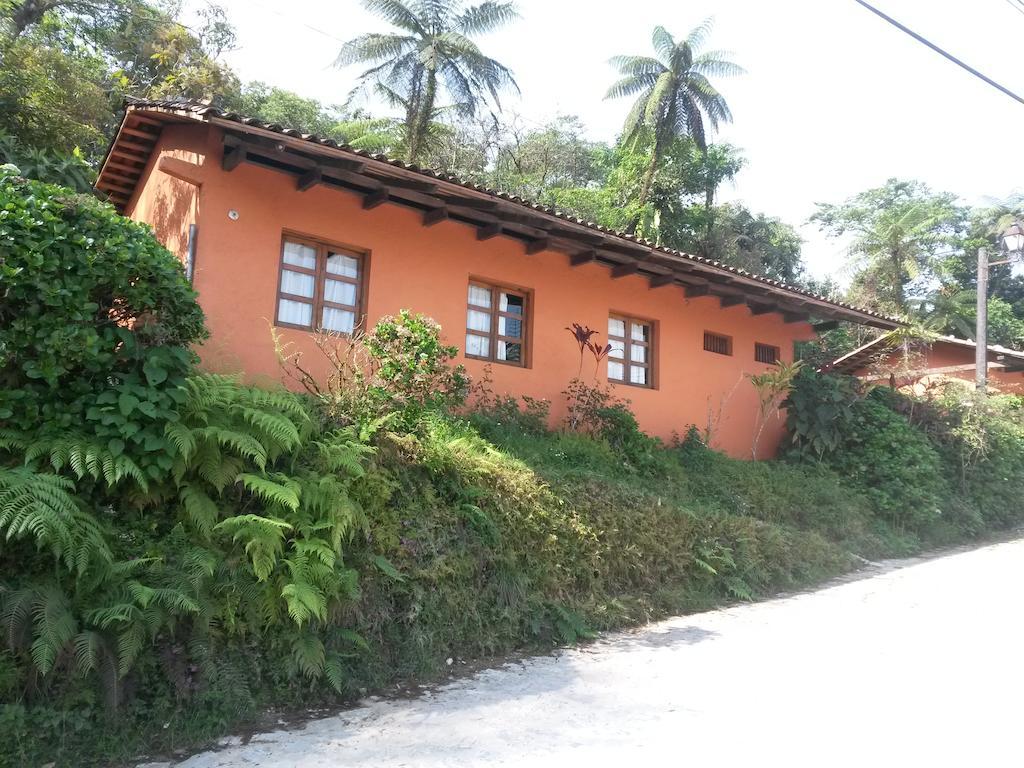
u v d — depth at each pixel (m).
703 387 12.32
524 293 10.33
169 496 4.72
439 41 23.48
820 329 14.74
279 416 5.30
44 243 4.21
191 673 4.16
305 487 5.11
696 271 10.89
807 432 12.42
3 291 4.18
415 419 6.45
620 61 26.75
